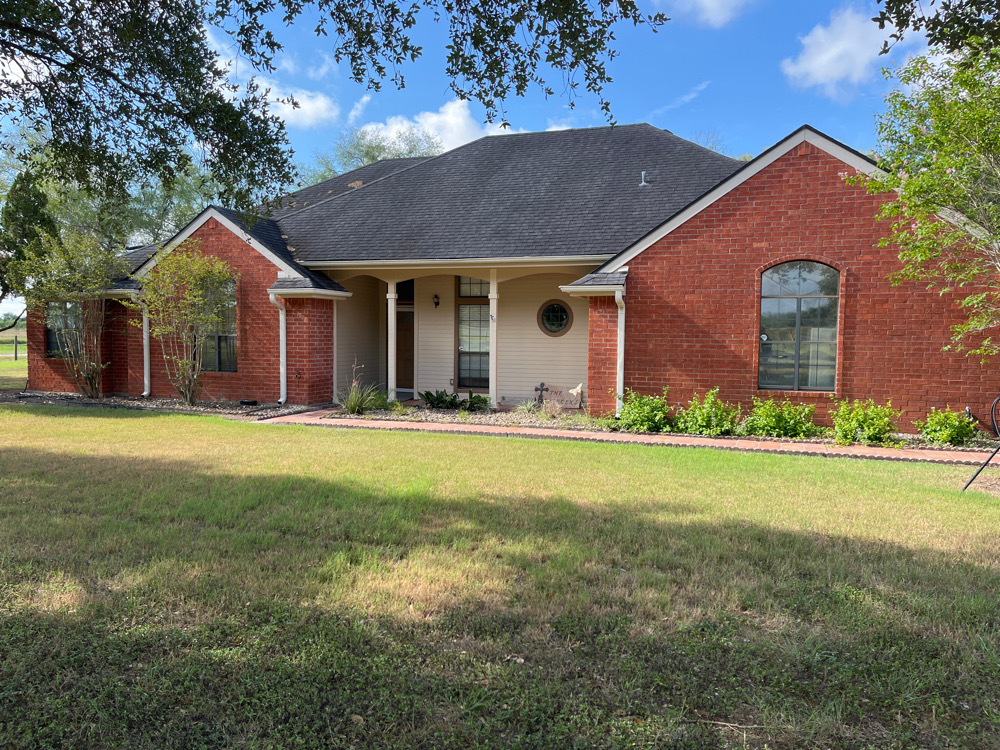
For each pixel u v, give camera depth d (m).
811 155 11.05
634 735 2.62
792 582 4.22
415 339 16.44
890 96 8.47
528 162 16.77
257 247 14.36
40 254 15.71
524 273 14.07
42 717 2.68
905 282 10.73
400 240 14.77
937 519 5.81
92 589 3.98
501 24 5.32
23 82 6.08
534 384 15.39
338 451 9.12
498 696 2.89
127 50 5.82
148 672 3.03
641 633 3.51
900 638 3.48
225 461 8.19
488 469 7.92
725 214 11.57
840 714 2.76
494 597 3.94
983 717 2.82
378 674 3.05
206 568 4.34
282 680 2.99
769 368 11.59
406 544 4.98
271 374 14.55
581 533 5.25
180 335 14.27
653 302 12.02
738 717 2.79
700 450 9.62
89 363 15.51
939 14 5.58
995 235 7.98
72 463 7.92
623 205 14.17
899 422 10.91
